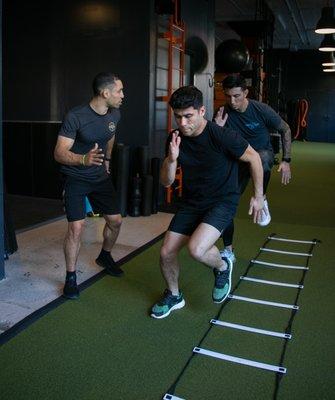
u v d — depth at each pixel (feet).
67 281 10.55
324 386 7.43
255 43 34.24
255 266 12.85
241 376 7.66
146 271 12.35
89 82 19.95
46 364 7.91
